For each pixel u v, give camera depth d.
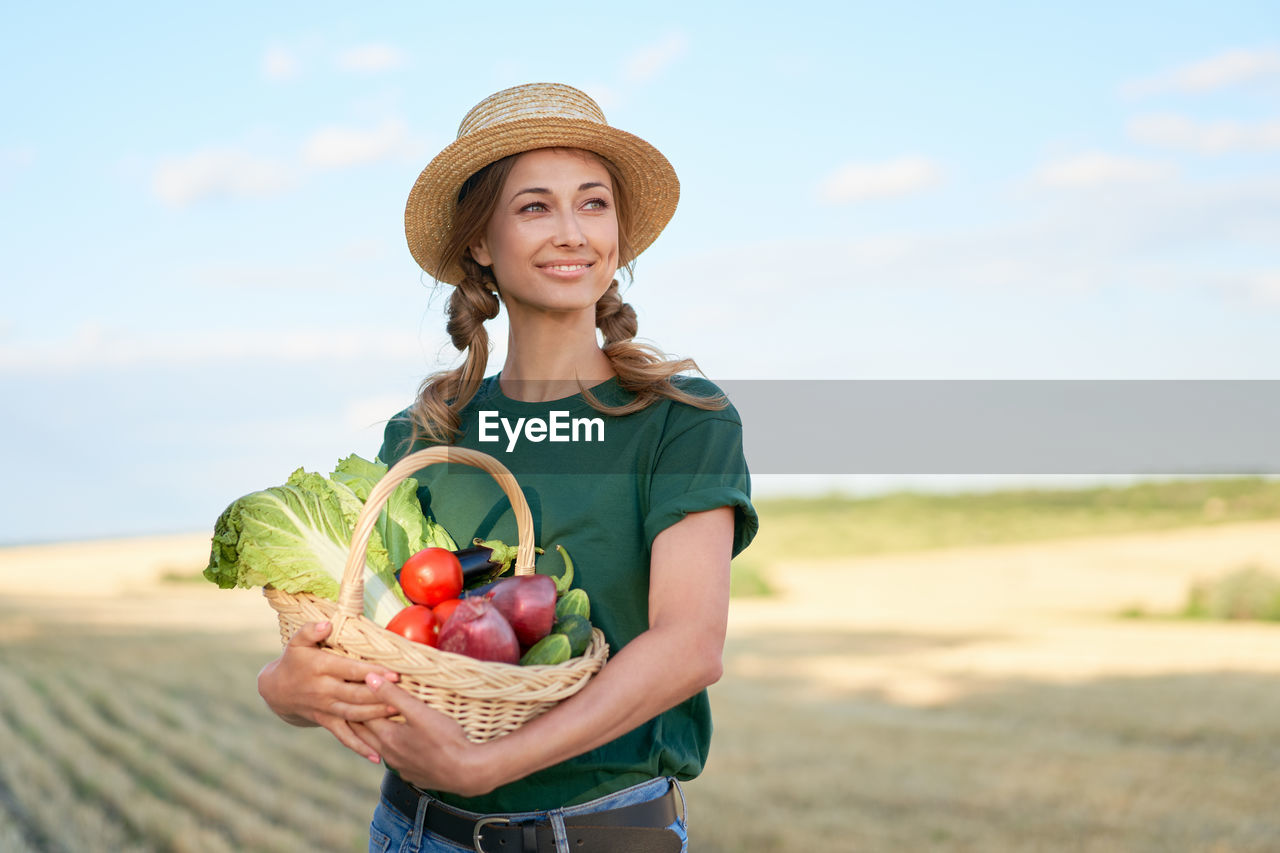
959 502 28.91
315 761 10.86
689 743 1.80
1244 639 17.22
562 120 1.80
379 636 1.45
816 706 13.68
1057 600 21.48
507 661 1.46
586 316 1.90
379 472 1.83
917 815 9.15
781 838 8.80
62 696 13.24
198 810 9.32
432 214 2.00
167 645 16.67
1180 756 10.15
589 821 1.65
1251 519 24.95
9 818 8.98
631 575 1.74
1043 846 8.27
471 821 1.67
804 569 26.03
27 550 26.38
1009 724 12.03
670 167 1.96
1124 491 26.67
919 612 21.62
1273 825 8.34
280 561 1.61
